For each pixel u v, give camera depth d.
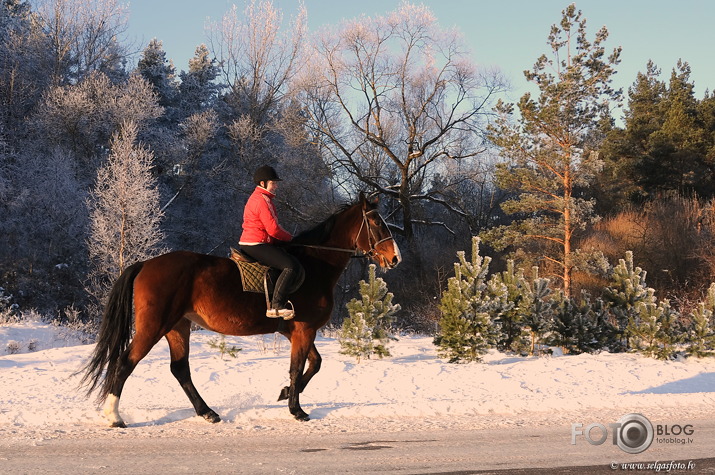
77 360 14.05
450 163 38.66
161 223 39.94
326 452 6.30
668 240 31.08
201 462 5.85
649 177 40.78
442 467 5.80
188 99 49.94
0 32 42.47
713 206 32.97
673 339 13.92
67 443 6.51
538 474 5.64
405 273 37.81
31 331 22.03
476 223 39.03
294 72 44.53
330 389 10.56
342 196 39.47
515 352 14.98
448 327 13.41
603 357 14.21
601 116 24.92
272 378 11.30
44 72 41.84
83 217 33.69
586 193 42.16
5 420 7.49
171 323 7.56
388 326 15.53
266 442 6.68
